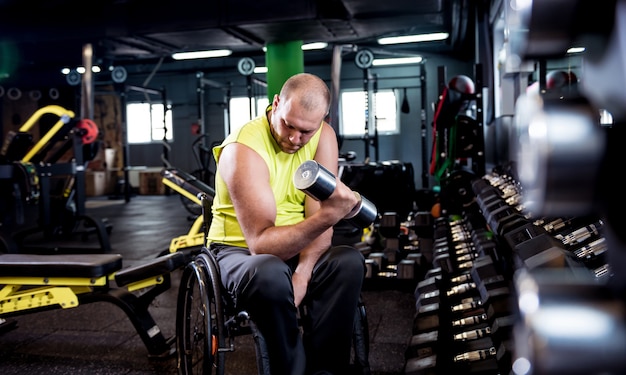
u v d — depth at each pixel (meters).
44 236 5.53
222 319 1.49
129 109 12.23
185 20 6.66
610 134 0.41
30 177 4.73
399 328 2.65
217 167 1.79
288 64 7.64
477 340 1.77
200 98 9.55
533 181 0.44
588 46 0.46
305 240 1.52
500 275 1.95
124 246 5.37
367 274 3.38
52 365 2.28
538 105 0.44
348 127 11.01
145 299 2.40
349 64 10.90
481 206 2.38
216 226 1.81
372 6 6.01
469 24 7.82
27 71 9.98
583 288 0.41
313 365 1.64
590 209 0.43
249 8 6.45
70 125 5.43
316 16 6.31
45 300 2.31
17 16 7.17
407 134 10.76
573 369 0.39
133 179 12.20
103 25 6.93
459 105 4.64
